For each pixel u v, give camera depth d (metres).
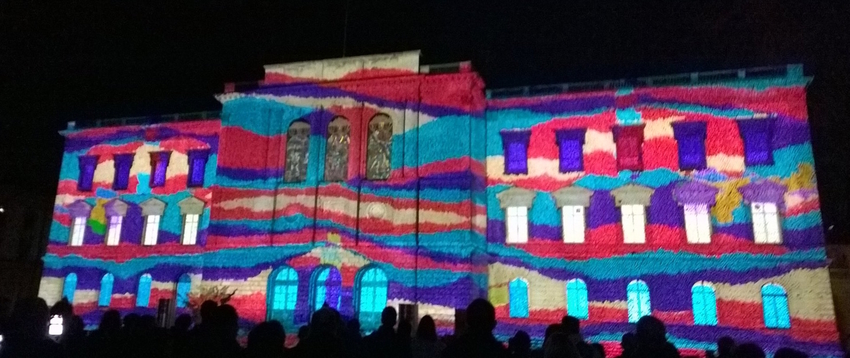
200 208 43.34
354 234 37.56
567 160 38.16
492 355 7.67
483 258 37.62
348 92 39.97
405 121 38.41
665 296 34.50
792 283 32.88
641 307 34.91
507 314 37.12
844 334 41.25
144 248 43.81
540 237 37.69
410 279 35.84
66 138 48.59
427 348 11.57
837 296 42.53
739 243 34.09
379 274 37.31
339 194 38.44
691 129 36.22
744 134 35.34
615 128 37.53
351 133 39.41
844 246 46.00
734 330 33.09
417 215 36.78
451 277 35.16
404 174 37.69
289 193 39.31
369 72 39.75
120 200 45.72
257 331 8.80
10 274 56.09
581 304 36.00
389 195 37.59
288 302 37.88
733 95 35.91
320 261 37.59
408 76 38.41
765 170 34.59
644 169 36.56
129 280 43.72
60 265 45.69
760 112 35.34
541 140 38.91
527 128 39.34
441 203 36.44
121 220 45.78
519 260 37.56
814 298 32.41
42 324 8.16
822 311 32.12
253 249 38.72
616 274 35.56
